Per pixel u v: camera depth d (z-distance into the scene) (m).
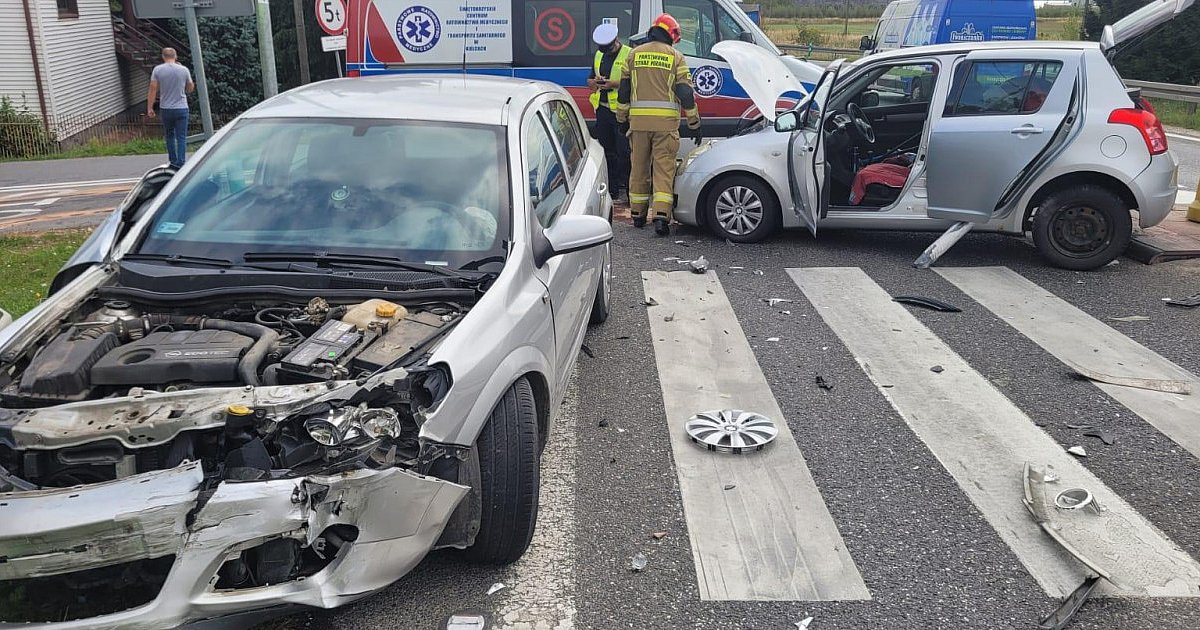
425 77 5.58
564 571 3.75
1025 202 7.86
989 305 7.09
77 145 21.61
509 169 4.42
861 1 58.88
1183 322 6.66
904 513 4.20
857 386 5.62
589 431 5.04
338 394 3.07
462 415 3.27
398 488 3.05
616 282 7.78
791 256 8.60
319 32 27.92
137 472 2.98
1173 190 7.82
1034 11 15.99
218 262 4.02
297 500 2.85
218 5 8.19
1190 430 4.99
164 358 3.28
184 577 2.80
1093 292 7.39
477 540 3.61
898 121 9.53
